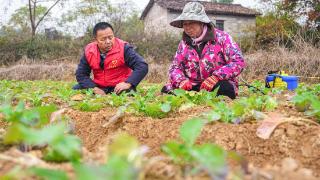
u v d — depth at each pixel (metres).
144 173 1.41
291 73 13.41
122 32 22.00
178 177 1.45
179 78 5.61
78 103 4.43
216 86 5.42
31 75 17.69
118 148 1.34
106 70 6.41
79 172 1.16
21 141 1.89
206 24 5.50
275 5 20.33
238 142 2.57
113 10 23.64
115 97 4.72
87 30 22.27
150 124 3.05
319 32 17.62
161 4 30.11
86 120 3.44
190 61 5.65
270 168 1.60
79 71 6.56
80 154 1.49
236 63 5.40
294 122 2.67
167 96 4.18
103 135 3.14
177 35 21.44
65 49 21.23
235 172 1.46
